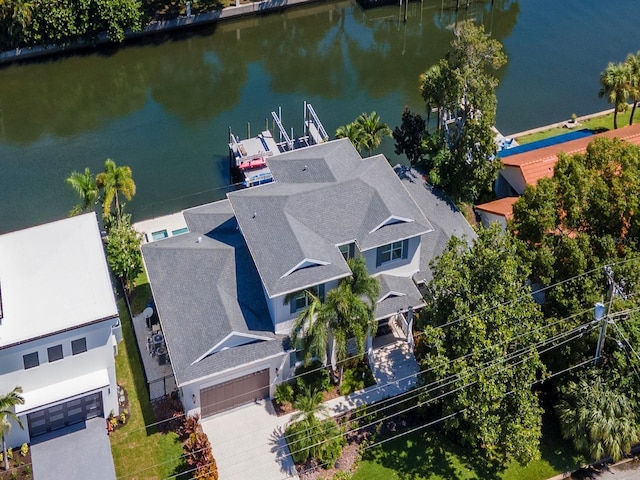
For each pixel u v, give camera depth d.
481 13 90.50
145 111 74.50
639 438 44.12
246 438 44.03
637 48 82.81
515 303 41.31
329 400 46.09
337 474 41.53
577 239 43.94
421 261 49.62
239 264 47.00
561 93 75.19
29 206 62.38
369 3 90.88
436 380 41.59
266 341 44.44
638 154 46.41
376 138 58.34
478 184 55.19
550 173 56.31
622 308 42.09
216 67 81.62
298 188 48.72
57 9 78.06
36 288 42.62
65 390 41.81
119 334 46.06
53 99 76.88
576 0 92.69
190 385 42.94
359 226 46.38
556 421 45.41
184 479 41.84
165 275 47.31
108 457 41.88
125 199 62.16
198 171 65.75
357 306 42.44
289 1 89.12
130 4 80.56
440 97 54.44
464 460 43.50
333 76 79.38
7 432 40.03
